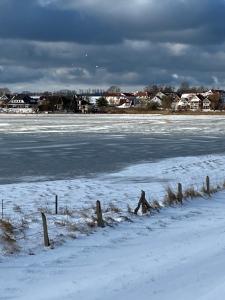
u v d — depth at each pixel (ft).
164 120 379.14
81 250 38.60
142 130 247.29
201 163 116.37
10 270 33.19
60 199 71.72
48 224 47.85
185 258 34.68
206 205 61.62
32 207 64.23
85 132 232.12
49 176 98.12
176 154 136.87
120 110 615.98
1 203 67.67
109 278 30.71
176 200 62.39
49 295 27.81
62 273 32.35
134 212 54.34
